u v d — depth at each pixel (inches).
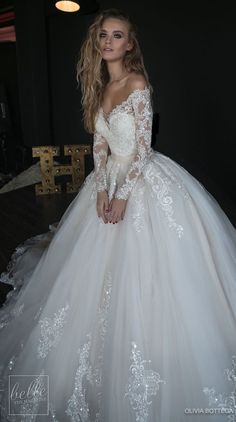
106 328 58.1
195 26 189.9
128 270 59.0
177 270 59.0
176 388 54.1
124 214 63.1
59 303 63.5
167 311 57.6
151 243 60.8
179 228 61.6
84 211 73.9
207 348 56.1
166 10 204.1
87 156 241.3
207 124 199.3
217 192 181.9
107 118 65.4
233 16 168.4
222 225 72.1
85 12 146.7
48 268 75.7
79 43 253.3
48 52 283.3
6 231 139.1
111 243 63.8
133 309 56.9
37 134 282.8
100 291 61.7
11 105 343.6
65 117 294.0
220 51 180.2
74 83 270.1
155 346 55.8
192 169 211.3
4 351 70.0
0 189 233.9
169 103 220.5
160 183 63.6
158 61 219.3
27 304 75.3
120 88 62.9
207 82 192.5
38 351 62.4
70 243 73.1
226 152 191.8
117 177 68.1
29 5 252.4
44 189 183.3
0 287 99.2
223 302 62.9
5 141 299.6
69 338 60.8
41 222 147.9
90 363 58.7
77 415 56.4
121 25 60.2
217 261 65.4
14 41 311.0
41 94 276.5
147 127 60.6
